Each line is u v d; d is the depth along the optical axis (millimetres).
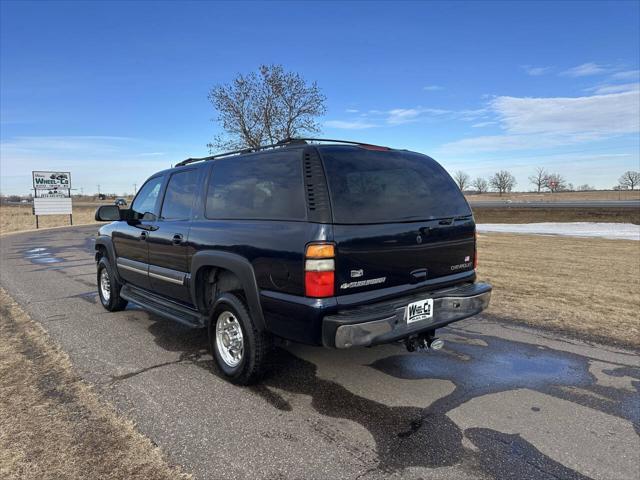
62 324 5617
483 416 3211
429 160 4137
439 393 3594
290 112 20312
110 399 3494
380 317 3139
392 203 3510
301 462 2666
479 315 5871
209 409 3332
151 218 5148
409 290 3533
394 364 4207
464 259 4074
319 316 3025
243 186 3809
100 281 6578
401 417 3207
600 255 11797
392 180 3611
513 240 16125
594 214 28984
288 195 3340
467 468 2600
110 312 6246
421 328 3475
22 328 5445
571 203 43594
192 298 4289
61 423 3117
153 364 4250
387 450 2789
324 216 3086
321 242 3037
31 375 3971
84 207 69750
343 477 2527
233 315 3768
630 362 4238
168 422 3137
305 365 4191
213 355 4051
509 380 3838
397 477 2523
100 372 4043
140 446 2828
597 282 8000
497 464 2637
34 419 3174
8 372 4043
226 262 3703
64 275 9539
